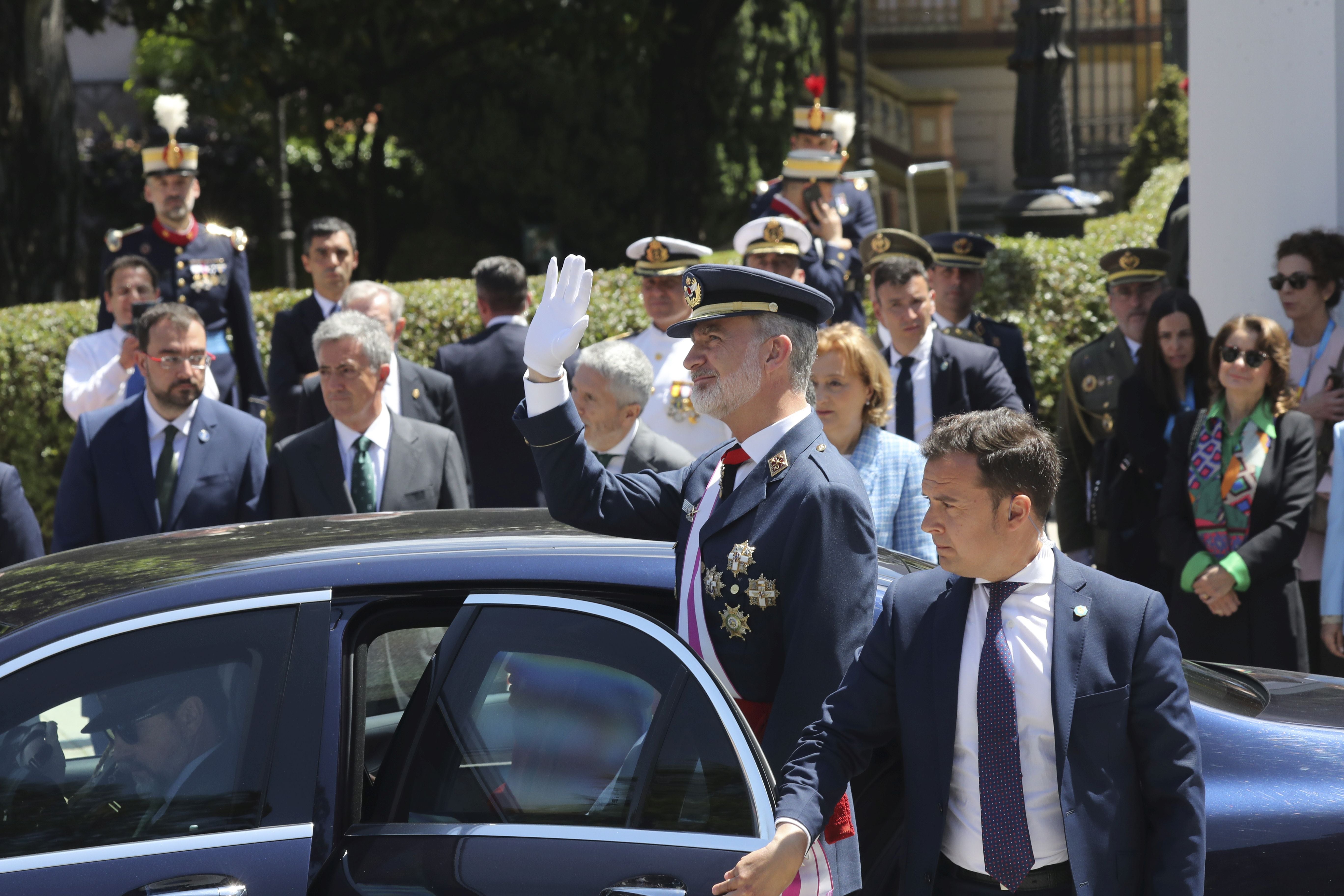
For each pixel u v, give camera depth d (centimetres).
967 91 7931
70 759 781
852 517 814
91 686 791
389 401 1736
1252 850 801
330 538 916
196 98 5378
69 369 2092
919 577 812
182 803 766
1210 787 823
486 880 735
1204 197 2133
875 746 796
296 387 2006
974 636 777
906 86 7800
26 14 3738
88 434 1531
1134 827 748
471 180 5772
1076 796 738
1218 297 2125
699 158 5103
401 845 755
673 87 5031
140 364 1527
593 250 5772
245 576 821
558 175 5675
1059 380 2827
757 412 848
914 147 7700
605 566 826
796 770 748
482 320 2391
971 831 768
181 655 793
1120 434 1725
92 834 765
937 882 785
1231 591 1446
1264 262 2069
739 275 837
